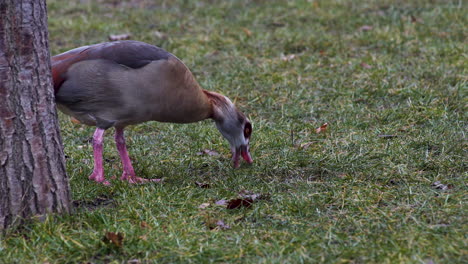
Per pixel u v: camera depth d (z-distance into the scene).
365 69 16.16
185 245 8.13
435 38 18.47
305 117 13.98
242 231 8.58
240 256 7.80
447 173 10.59
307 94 15.02
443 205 9.14
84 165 11.39
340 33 19.56
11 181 8.34
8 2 8.00
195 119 11.19
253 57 17.72
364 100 14.59
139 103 10.20
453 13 20.53
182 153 12.26
